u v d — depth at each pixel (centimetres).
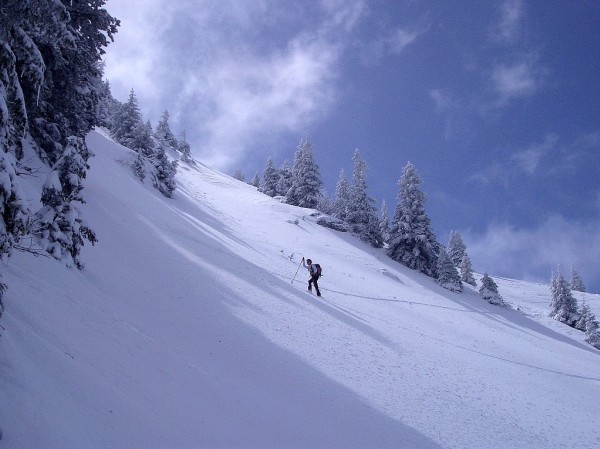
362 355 1184
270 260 2467
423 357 1385
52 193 803
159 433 427
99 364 492
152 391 517
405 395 991
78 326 558
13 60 534
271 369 875
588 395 1617
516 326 3350
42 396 347
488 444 863
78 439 331
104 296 789
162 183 3834
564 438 1040
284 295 1579
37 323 475
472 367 1476
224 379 720
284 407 716
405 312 2281
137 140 4509
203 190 5750
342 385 923
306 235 4381
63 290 652
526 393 1355
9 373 343
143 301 934
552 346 2847
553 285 4781
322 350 1109
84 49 1452
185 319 962
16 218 445
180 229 2188
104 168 2678
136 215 1891
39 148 1442
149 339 700
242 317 1137
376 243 5169
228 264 1777
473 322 2784
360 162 5503
